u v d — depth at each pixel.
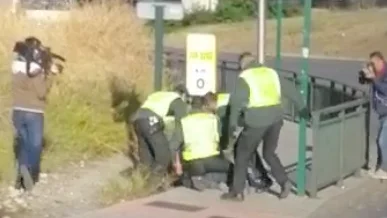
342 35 46.12
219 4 52.62
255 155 11.38
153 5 11.51
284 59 38.75
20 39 15.22
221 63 20.97
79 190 10.91
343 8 58.31
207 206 10.32
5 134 11.59
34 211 9.86
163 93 11.37
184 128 11.21
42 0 20.59
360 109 12.84
